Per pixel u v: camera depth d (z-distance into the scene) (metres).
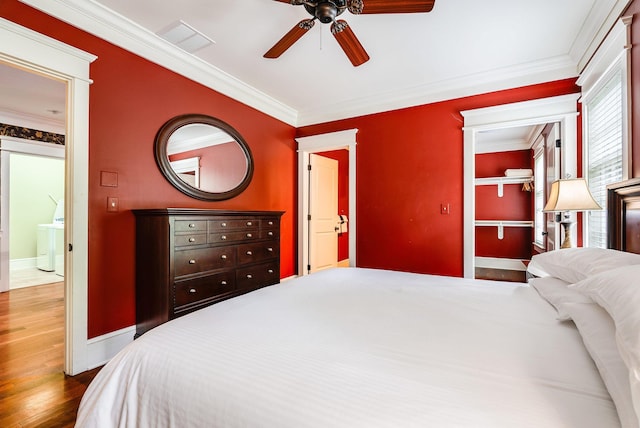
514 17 2.15
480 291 1.74
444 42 2.47
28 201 5.76
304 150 4.18
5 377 1.95
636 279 0.78
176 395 0.85
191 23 2.26
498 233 5.61
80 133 2.03
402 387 0.75
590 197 2.00
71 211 2.00
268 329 1.14
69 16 1.99
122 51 2.30
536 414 0.64
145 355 1.00
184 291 2.29
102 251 2.17
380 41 2.46
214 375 0.85
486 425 0.61
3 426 1.51
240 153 3.39
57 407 1.66
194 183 2.85
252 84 3.33
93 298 2.12
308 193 4.32
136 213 2.33
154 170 2.53
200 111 2.92
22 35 1.77
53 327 2.79
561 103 2.72
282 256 4.06
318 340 1.04
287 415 0.69
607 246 1.71
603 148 2.21
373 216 3.68
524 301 1.51
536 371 0.81
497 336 1.06
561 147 2.77
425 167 3.39
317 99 3.76
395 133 3.56
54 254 5.33
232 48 2.60
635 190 1.46
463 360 0.88
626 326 0.67
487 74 3.00
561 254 1.53
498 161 5.66
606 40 1.93
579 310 1.07
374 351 0.95
